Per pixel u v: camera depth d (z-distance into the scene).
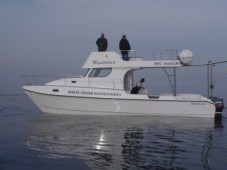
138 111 18.78
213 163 9.51
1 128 15.14
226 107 27.89
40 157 9.96
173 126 16.16
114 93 18.70
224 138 13.39
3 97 38.88
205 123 17.28
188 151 10.99
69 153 10.48
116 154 10.45
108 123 16.56
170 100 18.78
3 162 9.42
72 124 16.16
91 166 9.08
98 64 19.67
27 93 19.28
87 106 18.84
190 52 19.42
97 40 20.17
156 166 9.15
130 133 14.16
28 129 14.84
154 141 12.63
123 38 20.00
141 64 19.56
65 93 18.84
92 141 12.38
